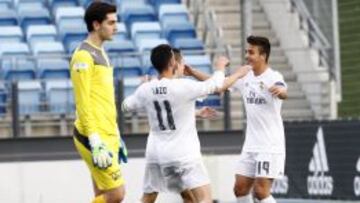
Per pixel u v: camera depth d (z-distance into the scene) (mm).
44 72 46344
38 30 49594
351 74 51281
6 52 47375
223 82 27875
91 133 25391
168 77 28562
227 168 43438
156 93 28328
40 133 43781
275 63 49438
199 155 28578
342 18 53875
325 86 47719
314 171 41812
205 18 50156
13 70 45750
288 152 42656
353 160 40281
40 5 51906
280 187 43031
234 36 50562
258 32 50906
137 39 49688
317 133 41688
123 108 29141
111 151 25766
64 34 49250
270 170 31125
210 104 44719
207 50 46781
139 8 51875
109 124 25875
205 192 28484
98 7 25938
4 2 51406
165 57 28406
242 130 43688
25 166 41531
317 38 48969
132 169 42531
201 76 30734
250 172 31641
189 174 28422
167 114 28344
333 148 41031
